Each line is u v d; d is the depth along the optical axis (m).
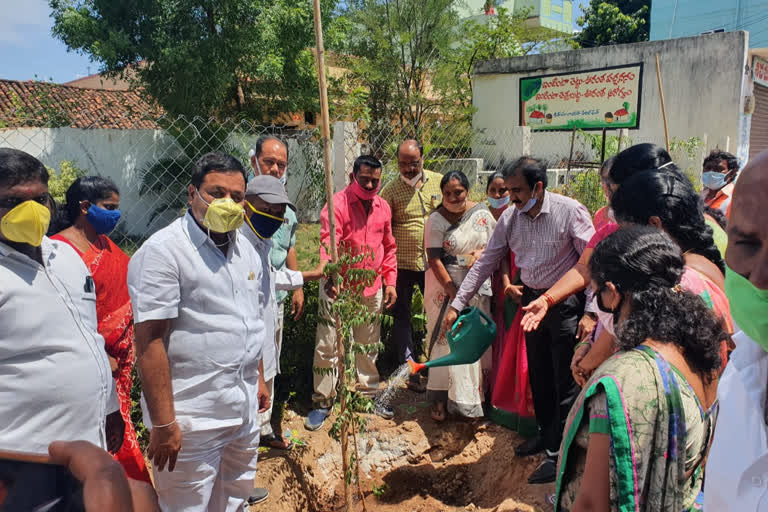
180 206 8.48
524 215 3.34
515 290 3.48
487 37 16.77
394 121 15.52
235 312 2.28
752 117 12.37
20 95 14.14
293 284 3.29
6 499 0.57
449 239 3.84
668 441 1.38
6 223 1.80
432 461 3.93
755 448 1.06
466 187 3.74
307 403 4.26
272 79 12.52
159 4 10.95
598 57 12.41
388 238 4.12
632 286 1.53
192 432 2.23
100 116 13.12
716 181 4.81
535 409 3.40
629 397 1.37
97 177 2.74
